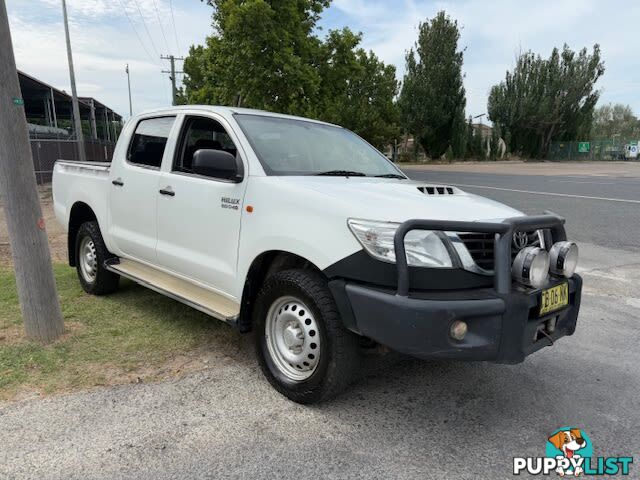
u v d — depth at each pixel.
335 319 3.08
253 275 3.60
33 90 34.47
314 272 3.26
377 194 3.29
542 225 3.13
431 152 55.66
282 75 17.66
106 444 2.89
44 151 22.89
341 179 3.77
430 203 3.21
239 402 3.39
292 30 17.95
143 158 4.79
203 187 3.95
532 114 55.16
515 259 2.96
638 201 14.60
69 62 24.02
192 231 4.06
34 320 4.22
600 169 37.22
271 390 3.56
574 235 9.59
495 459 2.85
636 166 43.22
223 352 4.18
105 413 3.22
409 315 2.70
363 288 2.89
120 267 5.02
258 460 2.78
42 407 3.27
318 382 3.19
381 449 2.91
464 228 2.80
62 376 3.68
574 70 54.84
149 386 3.58
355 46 21.42
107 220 5.12
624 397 3.59
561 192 17.52
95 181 5.34
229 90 18.25
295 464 2.76
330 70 20.92
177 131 4.42
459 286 2.87
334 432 3.07
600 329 4.98
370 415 3.27
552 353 4.37
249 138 3.85
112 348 4.18
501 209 3.43
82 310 5.06
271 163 3.73
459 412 3.34
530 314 3.00
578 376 3.92
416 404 3.43
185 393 3.50
